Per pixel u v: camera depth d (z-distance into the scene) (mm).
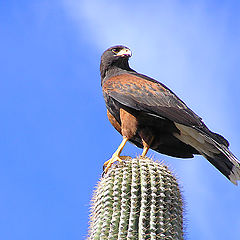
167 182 7832
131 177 7941
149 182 7785
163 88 11953
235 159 10125
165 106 11352
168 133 11586
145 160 8258
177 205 7801
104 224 7535
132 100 11508
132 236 7258
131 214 7453
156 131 11641
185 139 11297
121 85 12000
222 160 10781
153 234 7234
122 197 7719
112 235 7367
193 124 10930
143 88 11789
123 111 11672
